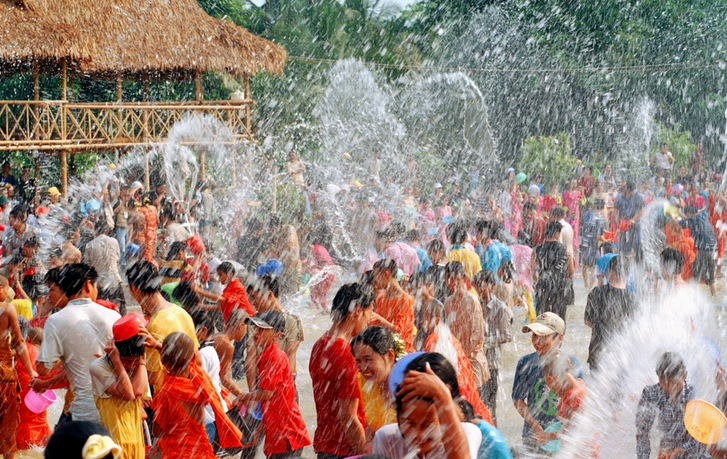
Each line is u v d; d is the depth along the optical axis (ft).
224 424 17.16
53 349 16.98
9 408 19.54
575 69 113.91
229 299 25.29
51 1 56.34
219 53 63.67
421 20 124.98
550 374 17.95
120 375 15.80
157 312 18.19
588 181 67.82
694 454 15.70
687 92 114.73
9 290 25.77
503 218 60.39
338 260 54.13
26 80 87.15
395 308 19.94
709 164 109.50
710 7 118.21
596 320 22.12
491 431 10.19
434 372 10.23
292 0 113.91
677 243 39.29
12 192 57.06
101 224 46.91
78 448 9.91
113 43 57.41
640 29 117.80
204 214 56.70
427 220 61.46
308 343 33.30
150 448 19.07
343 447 15.06
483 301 21.77
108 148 61.31
